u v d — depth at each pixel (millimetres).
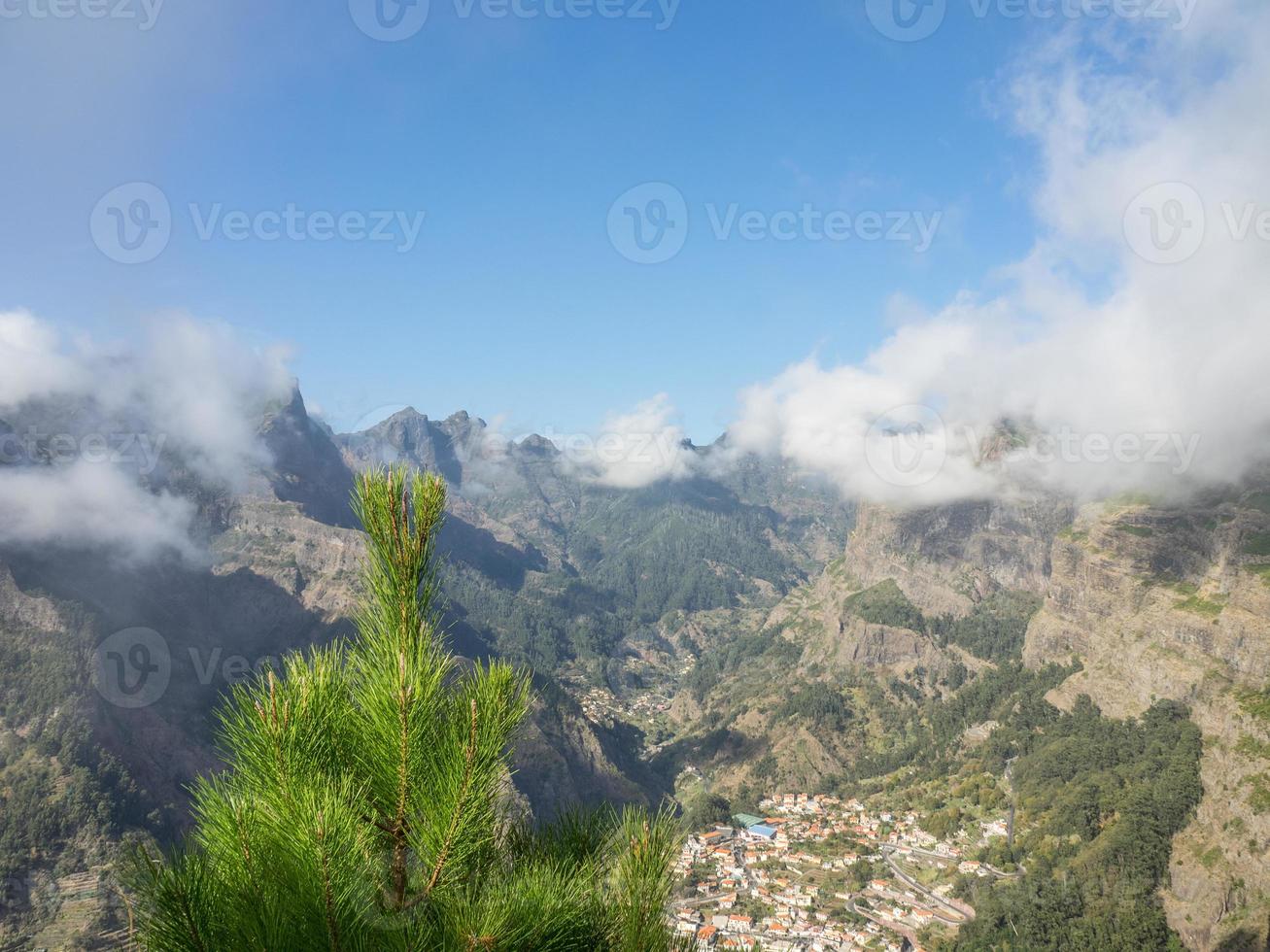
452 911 5246
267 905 4676
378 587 5785
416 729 5285
